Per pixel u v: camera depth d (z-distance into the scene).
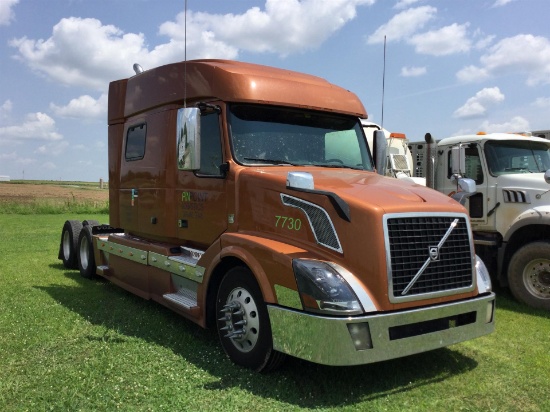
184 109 4.77
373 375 4.33
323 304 3.65
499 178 7.73
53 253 11.23
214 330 5.46
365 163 5.66
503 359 4.84
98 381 4.02
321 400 3.80
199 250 5.38
